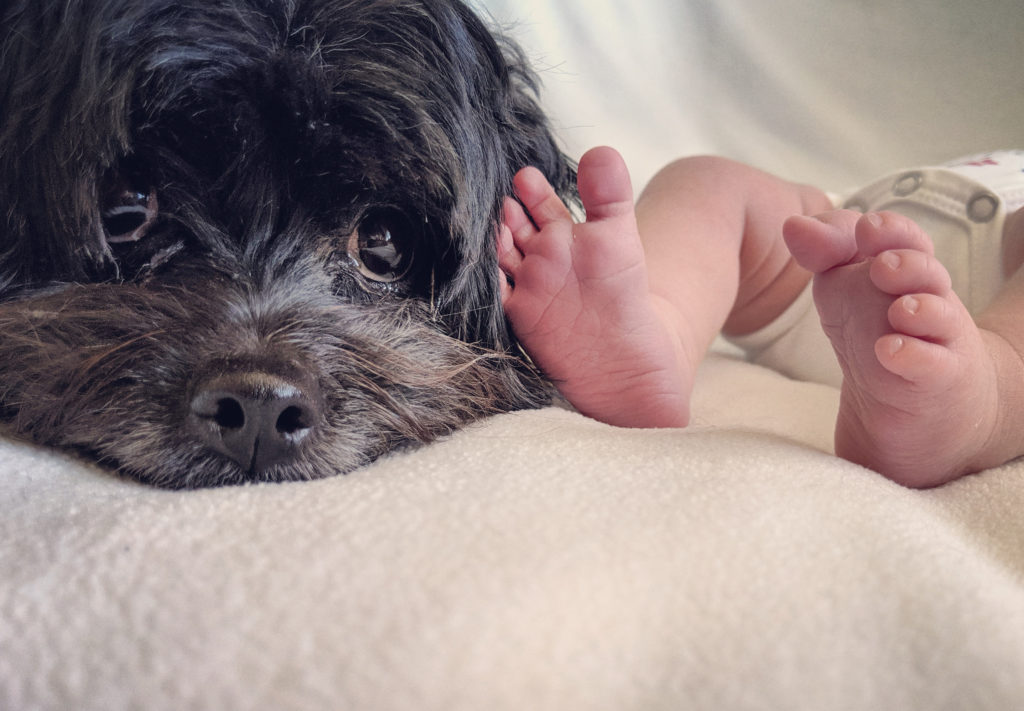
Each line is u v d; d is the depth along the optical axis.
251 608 0.13
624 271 0.23
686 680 0.13
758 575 0.14
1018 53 0.48
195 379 0.19
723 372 0.32
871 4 0.50
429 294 0.26
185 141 0.22
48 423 0.20
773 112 0.49
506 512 0.15
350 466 0.21
